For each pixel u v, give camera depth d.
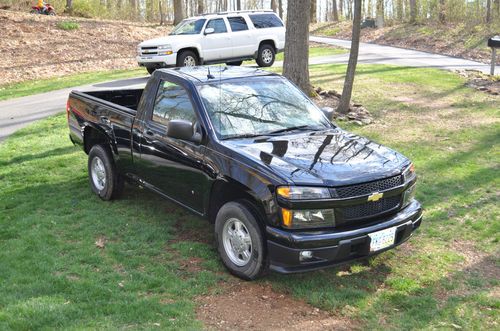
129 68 23.34
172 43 19.22
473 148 10.09
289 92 6.45
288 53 13.91
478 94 15.15
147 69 20.20
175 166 5.93
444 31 32.69
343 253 4.77
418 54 26.42
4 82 20.39
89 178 7.63
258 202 4.89
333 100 14.11
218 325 4.42
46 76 21.64
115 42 28.22
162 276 5.20
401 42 32.69
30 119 13.47
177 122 5.38
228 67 6.91
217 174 5.31
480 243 6.18
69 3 35.78
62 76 21.66
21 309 4.43
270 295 4.95
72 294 4.78
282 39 21.73
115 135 6.90
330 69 19.78
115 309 4.52
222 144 5.39
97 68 23.38
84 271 5.24
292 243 4.64
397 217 5.12
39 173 8.71
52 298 4.66
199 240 6.11
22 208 7.07
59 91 17.62
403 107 13.55
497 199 7.52
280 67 21.09
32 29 27.56
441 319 4.57
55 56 24.59
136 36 30.17
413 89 15.84
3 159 9.58
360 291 4.98
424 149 10.02
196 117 5.73
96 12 38.50
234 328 4.38
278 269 4.80
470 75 18.41
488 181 8.27
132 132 6.59
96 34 28.91
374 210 5.01
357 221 4.91
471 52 26.62
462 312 4.69
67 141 10.85
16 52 24.48
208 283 5.11
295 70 13.90
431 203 7.39
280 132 5.80
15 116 13.90
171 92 6.20
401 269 5.50
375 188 4.96
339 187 4.79
